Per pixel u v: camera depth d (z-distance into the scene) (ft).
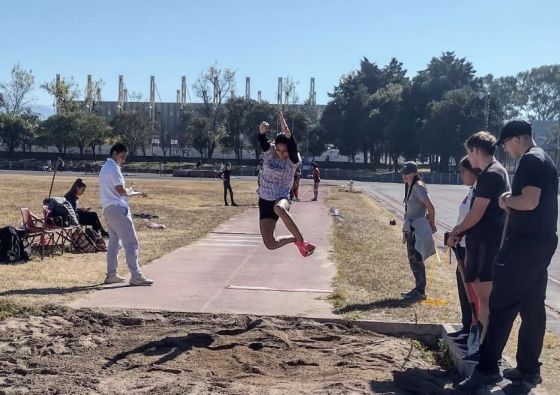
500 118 267.80
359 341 24.81
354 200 119.75
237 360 22.03
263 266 41.09
